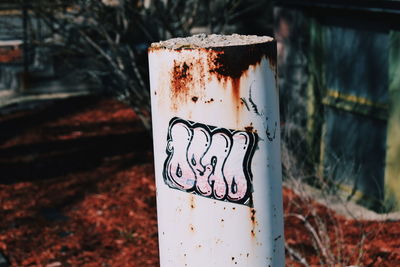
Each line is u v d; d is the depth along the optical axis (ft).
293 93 28.17
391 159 22.94
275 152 8.55
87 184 28.78
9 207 26.81
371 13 22.93
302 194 20.48
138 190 27.71
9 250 23.13
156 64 8.38
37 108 41.75
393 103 22.56
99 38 30.73
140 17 27.32
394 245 20.06
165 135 8.52
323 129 26.91
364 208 24.13
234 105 8.12
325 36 26.37
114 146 33.63
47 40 39.42
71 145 34.35
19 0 29.30
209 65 8.00
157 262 21.70
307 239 21.49
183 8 29.25
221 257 8.56
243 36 8.84
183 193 8.53
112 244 23.26
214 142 8.23
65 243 23.52
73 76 44.65
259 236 8.57
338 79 25.99
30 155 33.01
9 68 47.34
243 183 8.34
